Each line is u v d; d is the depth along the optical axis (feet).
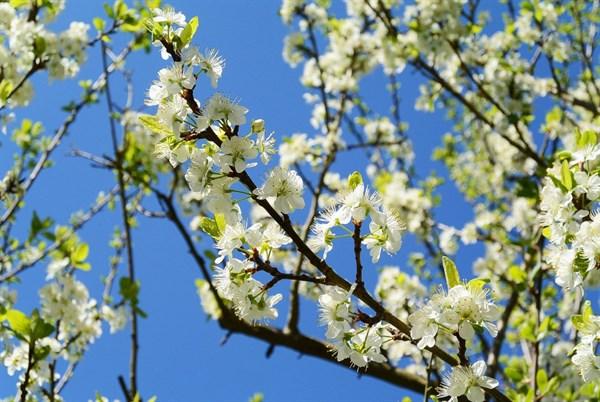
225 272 9.02
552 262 9.96
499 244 29.27
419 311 8.63
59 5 22.50
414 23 29.09
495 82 28.27
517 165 31.60
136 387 18.72
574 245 9.56
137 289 20.38
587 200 9.98
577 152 10.46
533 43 29.66
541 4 29.96
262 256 9.30
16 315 14.28
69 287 19.43
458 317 8.45
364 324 9.47
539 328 18.33
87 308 20.30
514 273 20.49
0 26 19.74
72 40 21.26
